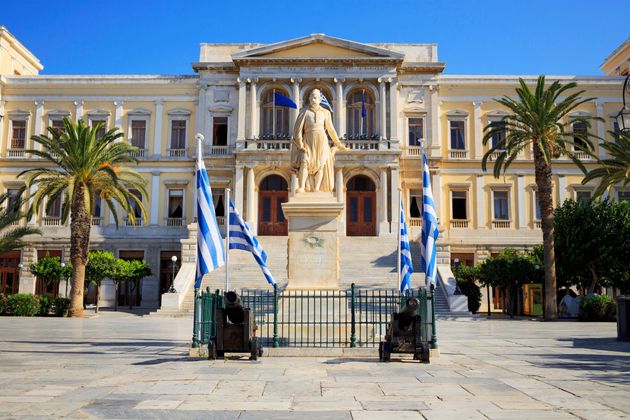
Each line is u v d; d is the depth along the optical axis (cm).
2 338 1933
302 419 707
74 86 5247
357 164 4812
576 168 5109
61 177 3572
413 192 5041
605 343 1778
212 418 714
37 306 3628
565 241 3503
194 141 5147
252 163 4819
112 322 2947
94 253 3822
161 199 5097
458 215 5103
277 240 4375
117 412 745
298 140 1659
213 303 1338
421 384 956
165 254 5034
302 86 5034
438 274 3731
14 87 5234
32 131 5212
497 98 5188
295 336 1426
